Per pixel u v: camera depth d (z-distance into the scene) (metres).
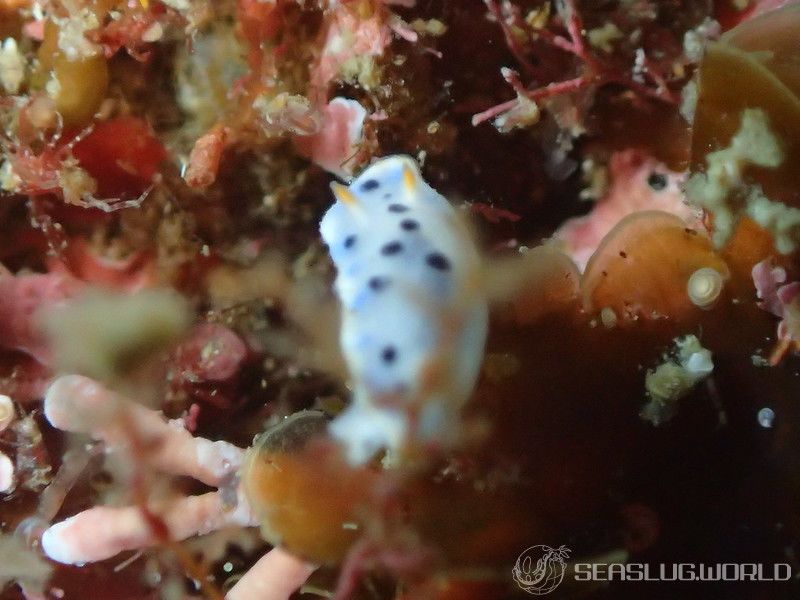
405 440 0.06
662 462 0.06
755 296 0.06
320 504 0.06
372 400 0.06
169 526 0.06
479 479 0.06
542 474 0.06
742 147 0.06
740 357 0.06
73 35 0.06
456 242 0.06
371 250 0.06
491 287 0.06
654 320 0.06
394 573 0.06
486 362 0.06
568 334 0.06
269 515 0.06
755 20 0.06
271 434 0.06
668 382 0.06
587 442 0.06
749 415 0.06
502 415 0.06
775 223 0.06
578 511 0.06
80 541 0.06
